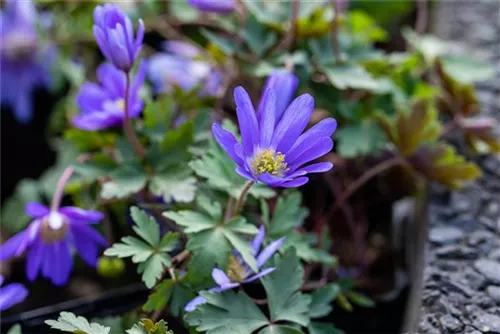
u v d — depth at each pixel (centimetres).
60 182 44
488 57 52
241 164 37
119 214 47
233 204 42
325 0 50
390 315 47
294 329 38
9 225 55
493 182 46
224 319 38
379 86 49
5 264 53
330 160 50
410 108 49
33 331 44
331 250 50
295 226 43
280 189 45
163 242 40
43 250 44
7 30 57
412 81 50
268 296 39
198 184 43
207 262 39
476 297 40
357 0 61
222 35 56
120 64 41
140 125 48
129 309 45
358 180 49
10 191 59
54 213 43
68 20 58
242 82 50
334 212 51
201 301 39
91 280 53
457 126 49
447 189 46
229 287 38
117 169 43
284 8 50
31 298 52
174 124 48
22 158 60
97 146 48
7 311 52
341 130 48
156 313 41
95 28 41
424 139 46
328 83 49
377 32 54
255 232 40
